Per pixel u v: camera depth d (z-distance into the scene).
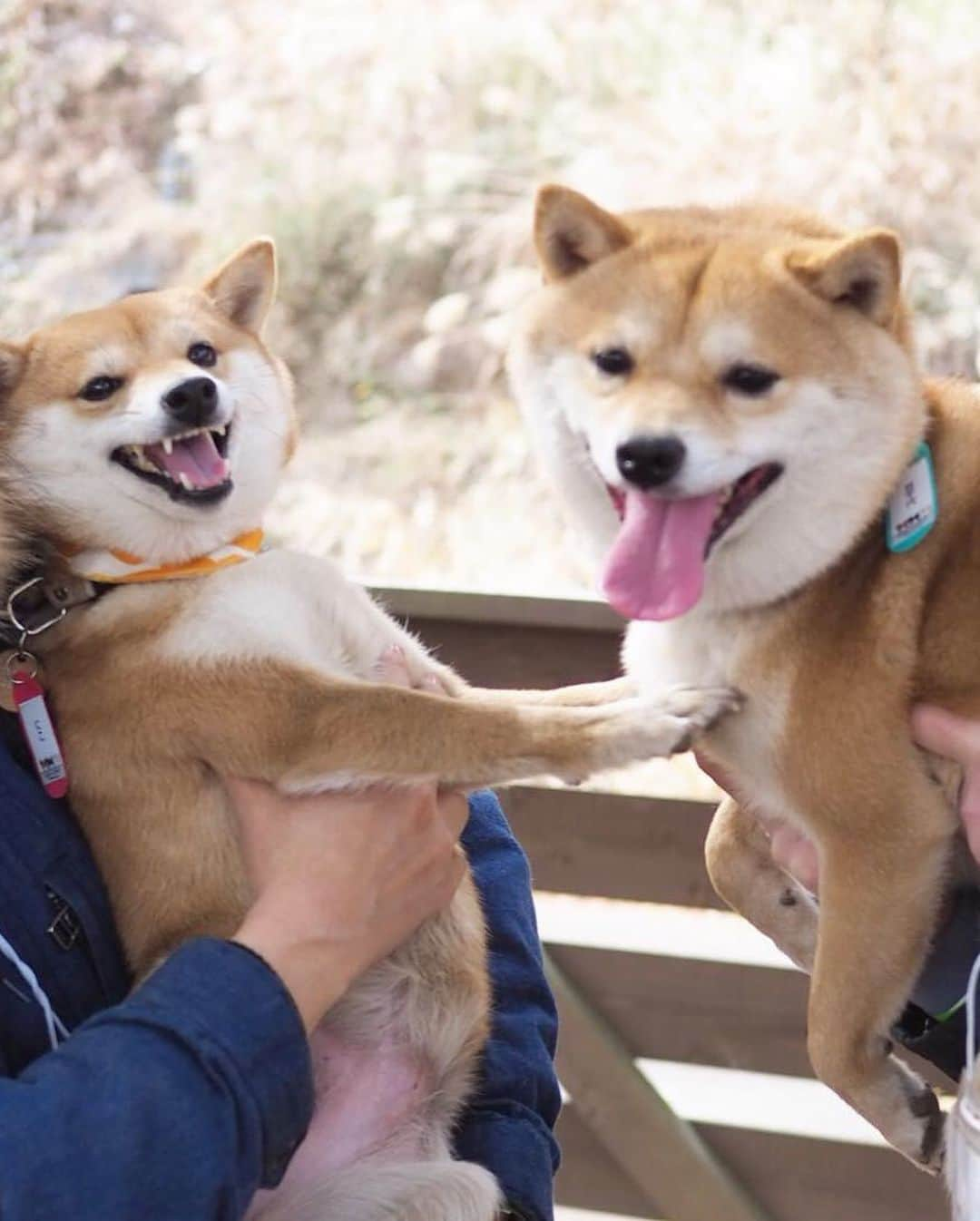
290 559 1.35
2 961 1.13
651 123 3.60
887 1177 1.54
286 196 3.93
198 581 1.32
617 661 1.56
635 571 1.28
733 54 3.62
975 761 1.24
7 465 1.32
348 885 1.15
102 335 1.36
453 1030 1.26
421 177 3.88
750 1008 1.56
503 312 3.56
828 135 3.38
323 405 3.76
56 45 4.35
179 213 4.09
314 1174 1.24
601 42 3.78
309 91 4.04
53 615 1.29
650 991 1.58
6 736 1.21
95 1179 1.04
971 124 3.31
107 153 4.23
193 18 4.32
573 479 1.36
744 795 1.33
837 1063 1.30
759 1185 1.57
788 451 1.29
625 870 1.58
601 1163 1.60
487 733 1.29
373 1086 1.26
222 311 1.43
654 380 1.30
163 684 1.29
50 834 1.17
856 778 1.27
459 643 1.59
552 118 3.79
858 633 1.28
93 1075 1.06
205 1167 1.06
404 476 3.45
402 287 3.83
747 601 1.30
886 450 1.28
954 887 1.32
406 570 3.14
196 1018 1.08
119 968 1.20
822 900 1.30
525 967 1.30
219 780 1.28
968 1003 1.20
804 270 1.31
